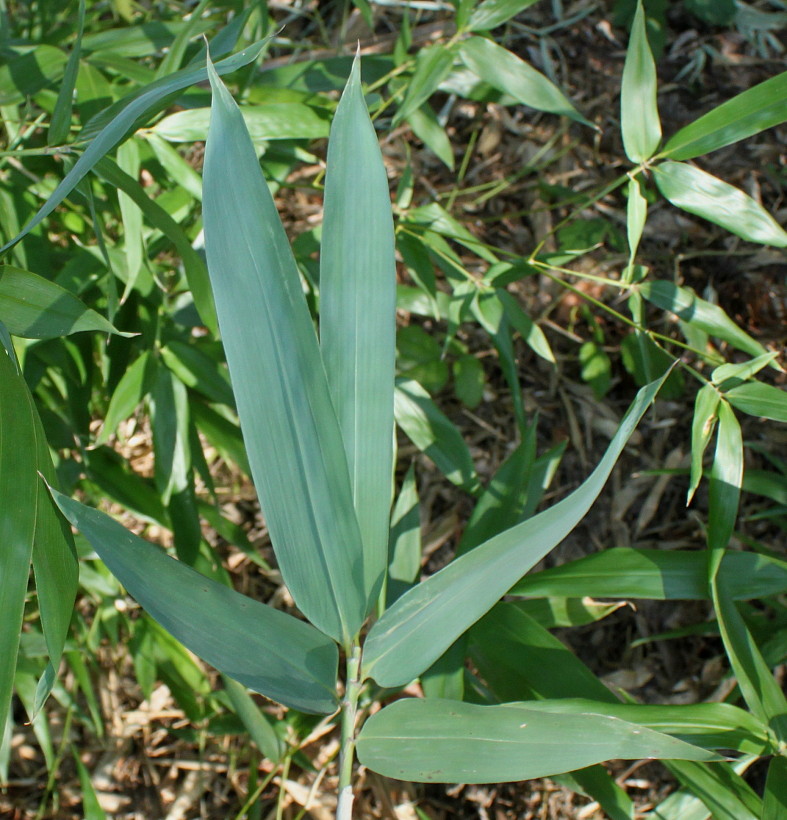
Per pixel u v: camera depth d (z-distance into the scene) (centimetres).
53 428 68
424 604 43
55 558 43
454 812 74
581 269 92
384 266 42
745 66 98
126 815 77
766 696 51
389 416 43
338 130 41
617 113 99
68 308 44
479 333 93
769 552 68
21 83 59
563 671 54
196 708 72
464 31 63
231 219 39
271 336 40
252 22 71
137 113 41
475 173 100
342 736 44
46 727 69
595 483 39
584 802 72
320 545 42
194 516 67
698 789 52
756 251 89
